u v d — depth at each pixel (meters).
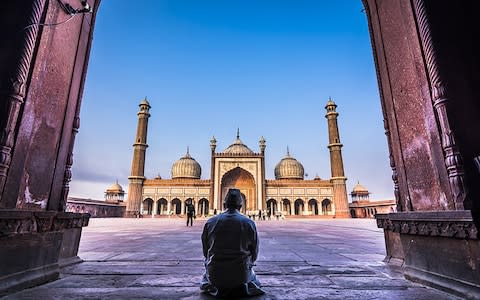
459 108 2.44
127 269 3.33
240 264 2.21
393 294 2.31
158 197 35.25
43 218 2.69
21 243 2.47
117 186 44.06
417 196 2.97
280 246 5.61
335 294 2.31
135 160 35.78
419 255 2.71
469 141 2.34
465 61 2.59
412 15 2.87
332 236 8.14
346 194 34.62
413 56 2.88
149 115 38.44
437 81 2.50
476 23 2.70
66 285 2.61
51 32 3.02
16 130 2.49
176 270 3.28
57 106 3.23
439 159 2.49
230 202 2.54
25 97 2.60
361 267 3.44
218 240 2.28
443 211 2.30
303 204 36.97
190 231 10.09
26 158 2.62
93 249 5.09
